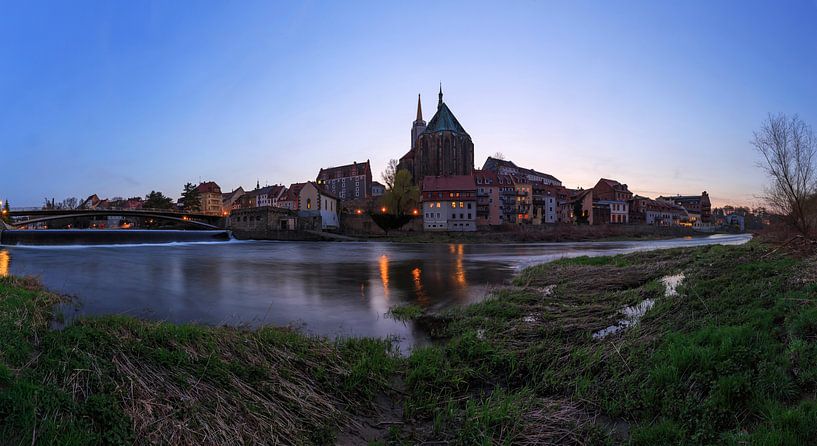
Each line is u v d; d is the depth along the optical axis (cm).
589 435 519
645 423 540
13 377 488
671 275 1747
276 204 13438
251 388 586
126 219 11994
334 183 15262
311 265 2883
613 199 11931
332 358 735
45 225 10175
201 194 14812
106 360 580
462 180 9419
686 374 627
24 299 980
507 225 9088
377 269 2623
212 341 709
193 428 476
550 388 668
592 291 1505
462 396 654
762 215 2973
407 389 677
